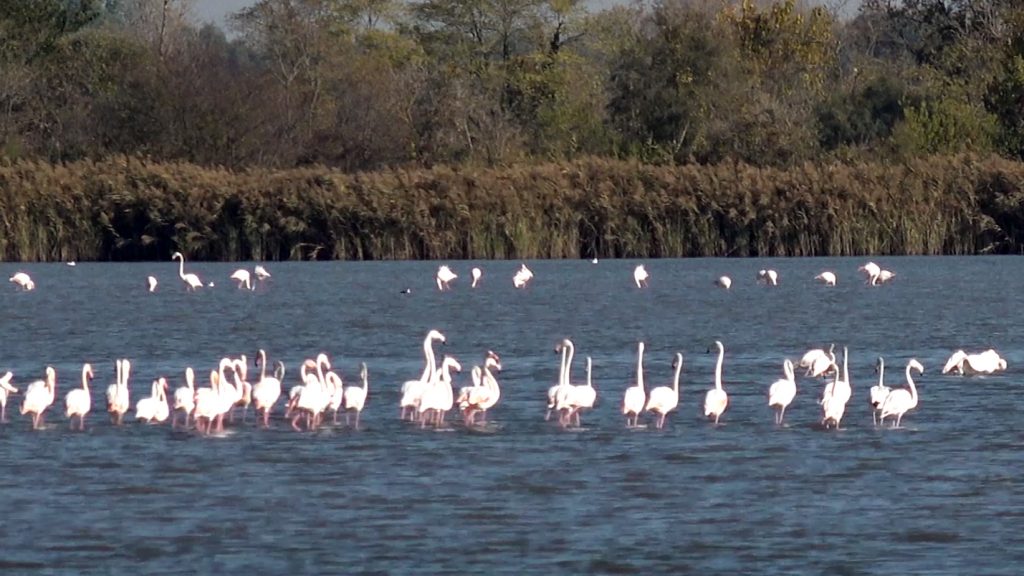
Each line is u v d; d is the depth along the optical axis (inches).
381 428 950.4
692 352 1375.5
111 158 2464.3
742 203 2351.1
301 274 2265.0
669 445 892.0
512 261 2445.9
